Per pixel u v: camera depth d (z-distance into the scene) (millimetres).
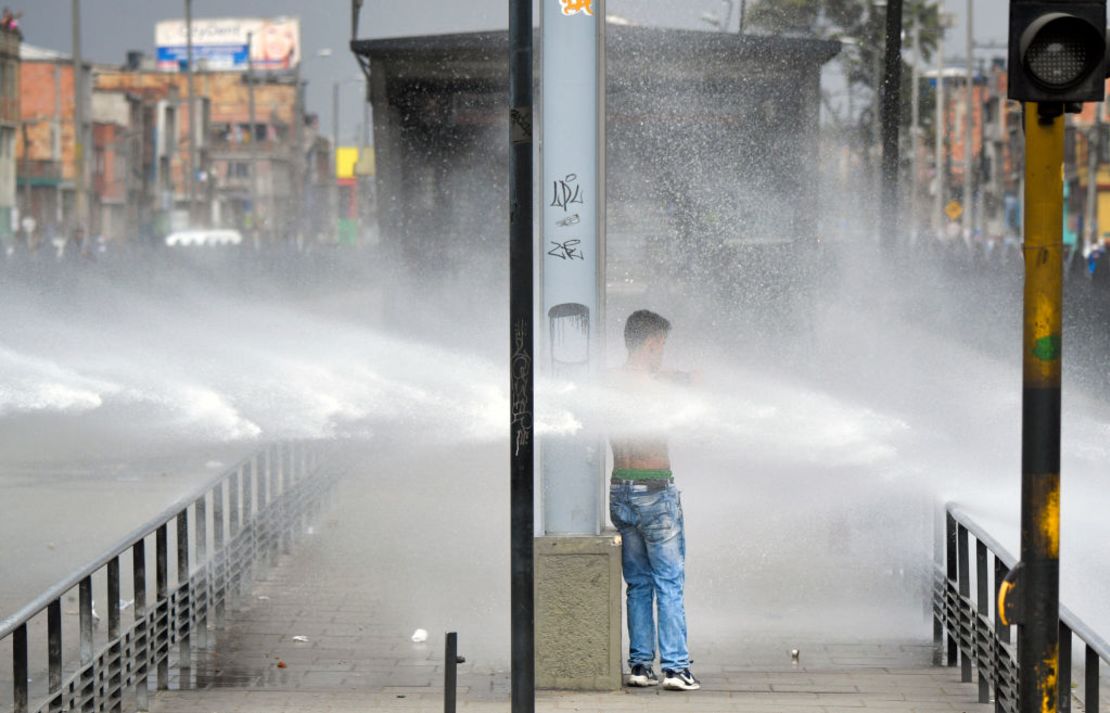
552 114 18750
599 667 18641
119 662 16797
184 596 19656
